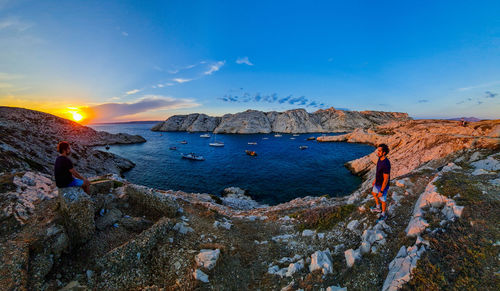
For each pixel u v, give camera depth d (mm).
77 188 6551
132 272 5883
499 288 3549
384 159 7133
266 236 9500
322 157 60875
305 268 6195
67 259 5875
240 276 6316
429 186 7555
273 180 39750
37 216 6688
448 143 17625
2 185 8055
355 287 4953
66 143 6508
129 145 93938
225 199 26578
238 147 87188
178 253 6742
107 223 7484
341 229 8273
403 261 4793
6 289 4344
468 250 4438
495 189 6250
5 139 27594
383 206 7332
